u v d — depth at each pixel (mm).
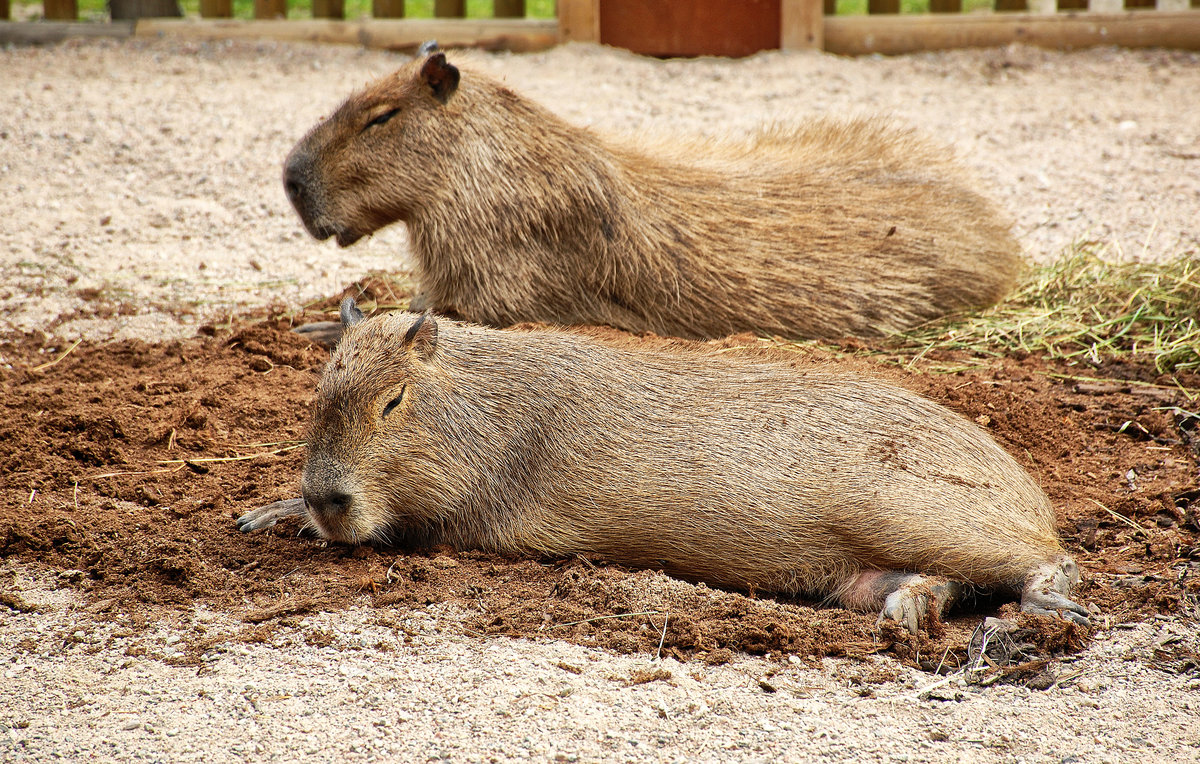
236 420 9102
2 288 12055
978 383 9430
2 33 20250
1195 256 12008
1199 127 16609
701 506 6934
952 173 11586
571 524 7160
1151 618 6449
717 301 10156
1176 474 8203
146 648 6340
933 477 6773
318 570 7113
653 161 10398
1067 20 20078
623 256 9891
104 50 19844
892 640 6297
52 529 7410
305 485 7012
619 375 7410
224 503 7910
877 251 10531
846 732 5578
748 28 20031
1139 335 10484
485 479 7273
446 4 20594
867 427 7020
